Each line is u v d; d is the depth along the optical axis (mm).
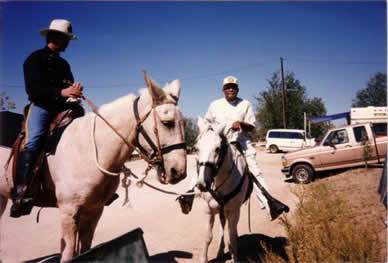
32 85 3061
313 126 39344
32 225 6652
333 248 3525
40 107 3133
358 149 11531
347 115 20281
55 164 2959
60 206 2887
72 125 3117
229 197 3947
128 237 2447
